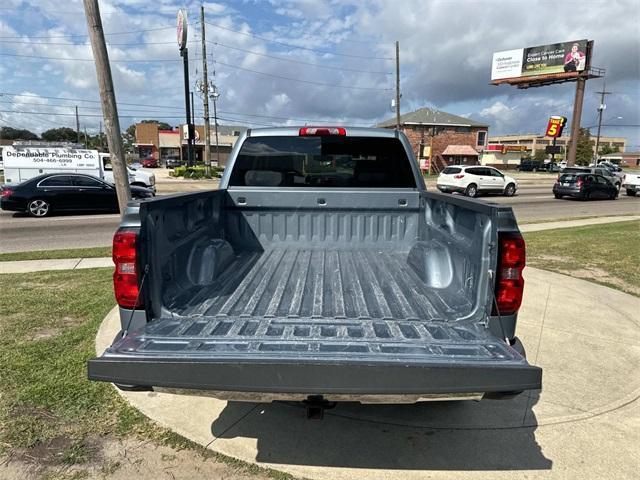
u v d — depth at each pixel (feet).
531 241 34.58
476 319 8.70
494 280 8.30
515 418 10.91
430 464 9.24
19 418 10.43
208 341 7.80
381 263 12.82
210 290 10.54
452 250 10.18
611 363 13.93
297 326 8.57
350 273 11.89
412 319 8.98
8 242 34.60
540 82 195.83
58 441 9.71
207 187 93.45
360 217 14.03
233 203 13.87
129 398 11.37
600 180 80.48
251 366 6.90
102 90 24.00
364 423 10.60
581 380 12.85
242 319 8.90
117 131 24.71
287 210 14.01
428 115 183.11
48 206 49.37
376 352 7.39
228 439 9.89
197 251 10.82
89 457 9.25
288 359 7.02
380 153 13.94
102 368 7.04
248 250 14.15
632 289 22.02
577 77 178.50
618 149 446.19
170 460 9.21
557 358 14.24
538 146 388.16
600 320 17.62
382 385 6.89
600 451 9.74
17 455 9.25
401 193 13.79
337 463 9.22
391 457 9.43
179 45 121.19
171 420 10.52
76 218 48.42
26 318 16.65
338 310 9.44
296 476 8.83
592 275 24.62
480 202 9.00
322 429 10.33
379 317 9.07
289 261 12.95
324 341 7.86
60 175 50.34
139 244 8.24
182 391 7.44
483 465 9.23
